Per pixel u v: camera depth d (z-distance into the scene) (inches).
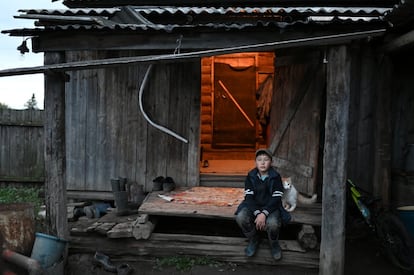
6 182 301.7
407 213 171.9
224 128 330.0
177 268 160.2
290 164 205.2
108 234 166.2
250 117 329.7
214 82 327.6
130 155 235.6
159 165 235.0
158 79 232.1
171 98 232.4
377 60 217.5
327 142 143.7
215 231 197.0
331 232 144.6
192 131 232.1
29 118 296.4
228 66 329.7
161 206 182.1
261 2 249.1
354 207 182.5
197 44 151.3
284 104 215.6
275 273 158.1
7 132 298.8
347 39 133.3
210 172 243.4
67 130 237.3
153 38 152.3
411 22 163.2
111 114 234.8
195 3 252.5
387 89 211.5
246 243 166.2
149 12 210.2
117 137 235.5
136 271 159.3
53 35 153.1
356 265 168.9
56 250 144.2
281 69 223.5
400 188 209.6
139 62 137.8
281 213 157.6
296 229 189.3
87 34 152.6
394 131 220.1
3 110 294.8
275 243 159.0
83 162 237.9
